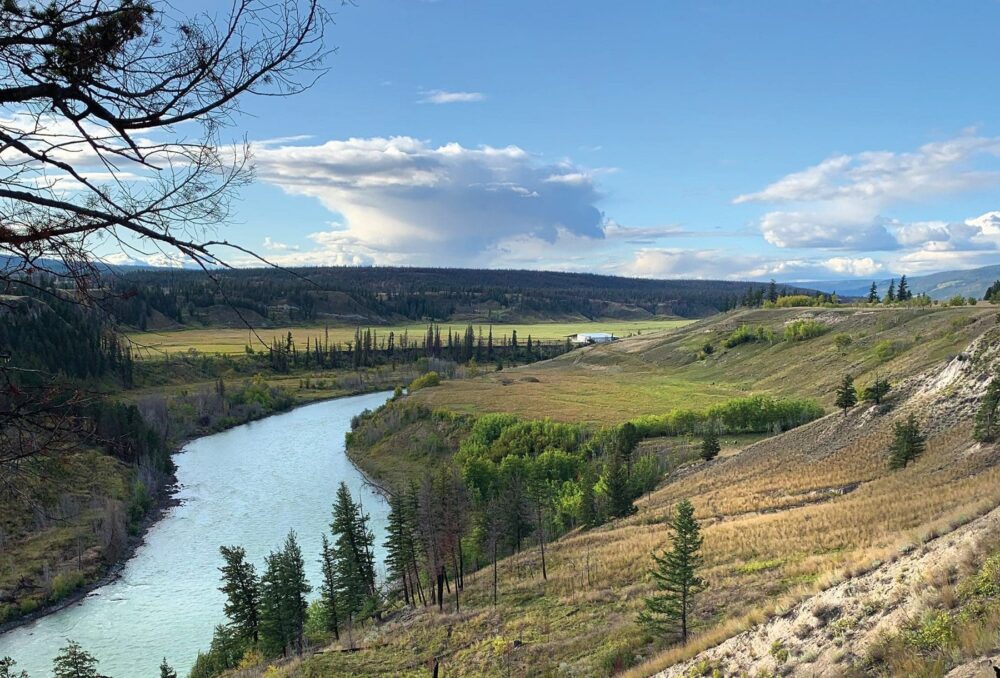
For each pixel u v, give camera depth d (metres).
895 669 10.58
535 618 37.97
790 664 14.01
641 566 43.31
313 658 39.84
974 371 65.00
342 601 51.06
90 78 4.75
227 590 48.06
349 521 52.75
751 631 17.81
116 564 59.97
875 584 16.09
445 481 52.19
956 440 55.09
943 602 12.02
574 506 70.94
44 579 53.97
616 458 74.31
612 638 29.95
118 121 4.81
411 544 53.34
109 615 51.03
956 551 14.34
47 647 46.31
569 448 97.06
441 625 41.53
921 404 68.38
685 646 20.31
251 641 48.59
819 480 59.28
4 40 4.54
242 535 67.00
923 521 34.28
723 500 60.03
